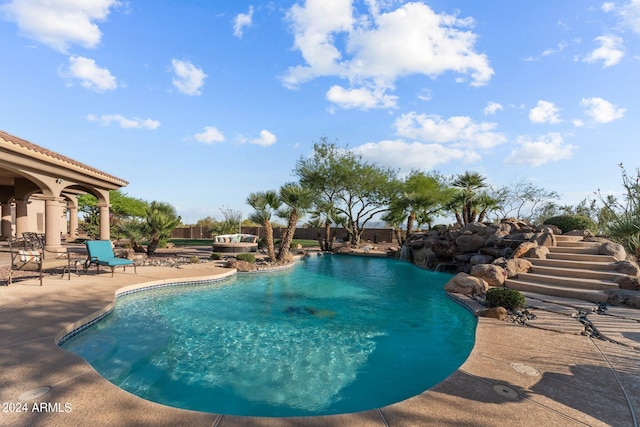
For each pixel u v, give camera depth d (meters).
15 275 10.10
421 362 5.52
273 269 15.20
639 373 3.97
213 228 30.83
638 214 12.03
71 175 15.58
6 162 12.05
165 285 10.18
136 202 41.47
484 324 6.12
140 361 5.11
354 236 30.08
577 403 3.26
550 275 9.74
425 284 12.72
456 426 2.85
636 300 7.33
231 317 7.77
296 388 4.58
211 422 2.86
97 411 2.96
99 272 11.07
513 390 3.52
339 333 6.91
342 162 27.78
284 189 17.45
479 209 25.95
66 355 4.14
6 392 3.23
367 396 4.40
